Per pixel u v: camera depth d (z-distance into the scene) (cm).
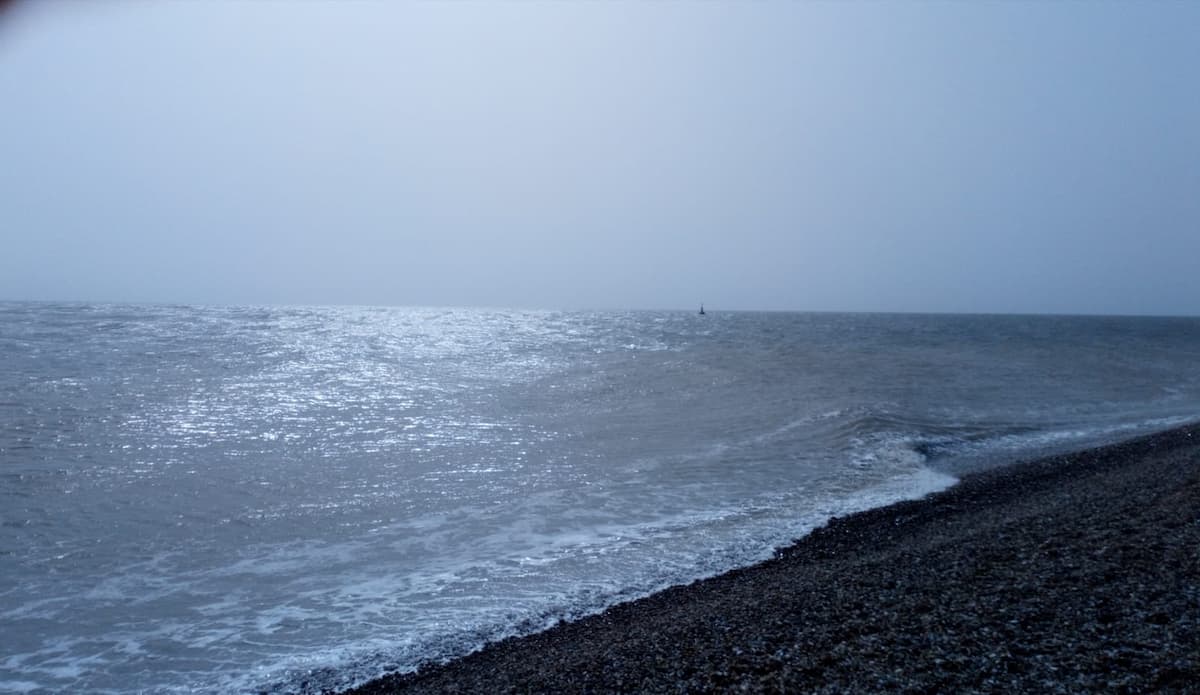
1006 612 696
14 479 1298
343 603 855
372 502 1246
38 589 880
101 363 2683
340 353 3384
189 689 666
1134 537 909
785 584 863
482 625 796
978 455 1692
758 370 3092
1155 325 11862
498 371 2984
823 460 1594
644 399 2367
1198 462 1416
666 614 798
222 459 1490
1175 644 601
